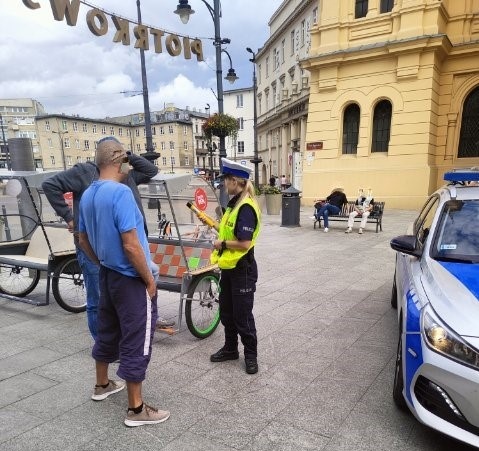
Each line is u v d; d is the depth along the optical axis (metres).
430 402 2.36
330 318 4.67
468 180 3.56
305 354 3.77
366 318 4.66
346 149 17.03
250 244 3.29
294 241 9.73
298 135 30.12
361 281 6.21
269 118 37.44
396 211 15.19
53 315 4.81
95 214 2.56
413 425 2.71
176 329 4.18
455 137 16.03
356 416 2.81
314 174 17.33
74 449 2.50
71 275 5.23
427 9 14.34
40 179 4.81
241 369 3.50
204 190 4.60
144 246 2.75
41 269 4.67
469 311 2.38
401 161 15.57
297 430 2.67
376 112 16.22
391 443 2.54
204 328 4.26
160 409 2.91
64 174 3.56
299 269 7.02
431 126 15.26
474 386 2.17
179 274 4.29
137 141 91.31
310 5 26.38
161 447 2.51
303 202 17.73
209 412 2.88
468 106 15.91
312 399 3.03
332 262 7.50
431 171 15.37
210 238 4.57
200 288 4.17
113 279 2.62
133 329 2.64
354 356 3.72
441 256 3.13
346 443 2.54
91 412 2.88
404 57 14.89
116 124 88.00
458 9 15.40
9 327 4.45
